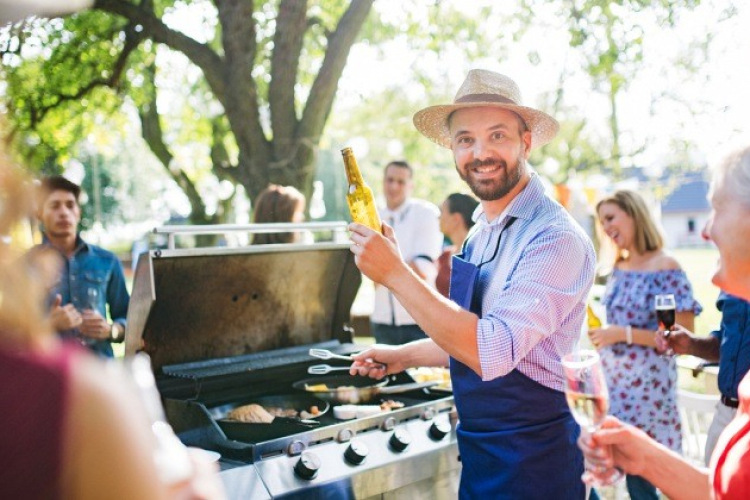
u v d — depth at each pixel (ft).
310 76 29.81
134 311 7.89
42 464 2.25
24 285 2.47
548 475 7.04
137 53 28.25
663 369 11.68
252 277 9.00
